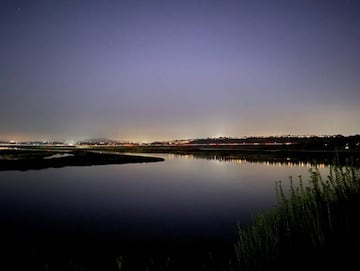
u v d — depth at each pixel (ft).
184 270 29.68
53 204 69.56
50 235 43.68
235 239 39.65
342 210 22.48
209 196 79.71
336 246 18.34
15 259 32.89
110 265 31.30
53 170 157.69
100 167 179.11
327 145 379.96
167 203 69.92
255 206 64.13
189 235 42.68
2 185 102.32
